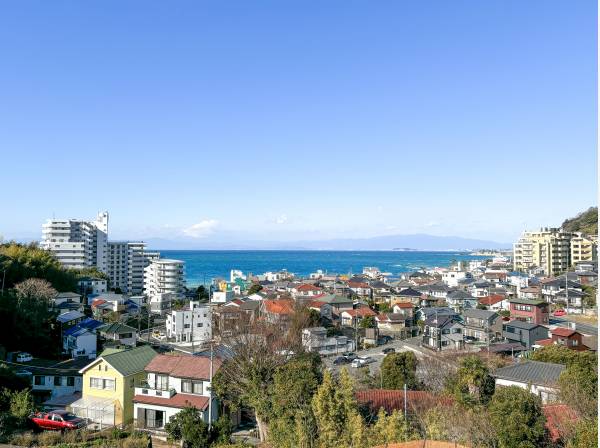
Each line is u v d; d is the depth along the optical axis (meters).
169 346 60.53
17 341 47.84
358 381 36.78
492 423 18.78
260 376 28.41
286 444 21.31
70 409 31.09
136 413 30.97
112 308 76.62
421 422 21.48
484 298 89.56
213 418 30.45
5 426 26.62
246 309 70.94
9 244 80.44
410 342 66.12
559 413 20.91
